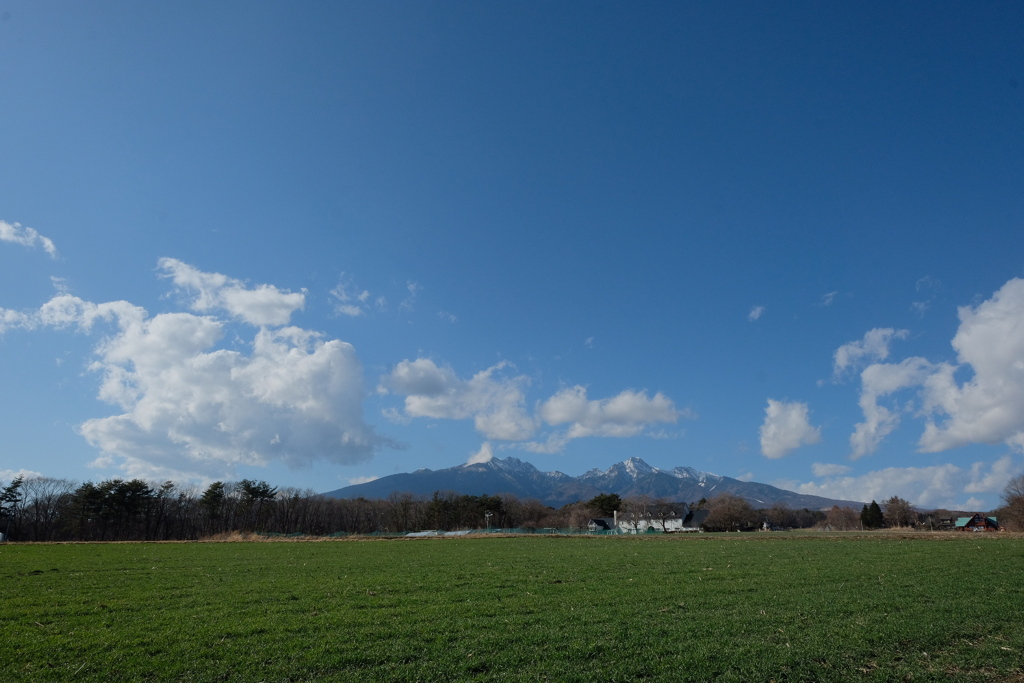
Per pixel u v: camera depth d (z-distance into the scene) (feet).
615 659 42.52
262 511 440.04
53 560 117.60
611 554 137.39
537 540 222.28
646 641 47.34
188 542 213.46
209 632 50.31
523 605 63.93
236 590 75.36
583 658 42.88
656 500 588.50
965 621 54.24
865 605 62.69
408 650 44.65
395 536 288.10
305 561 119.44
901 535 247.70
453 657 42.86
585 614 58.54
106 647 45.19
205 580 85.87
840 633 49.93
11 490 339.98
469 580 85.87
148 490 368.89
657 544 183.93
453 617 57.21
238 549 161.27
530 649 45.09
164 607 62.95
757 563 109.40
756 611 59.93
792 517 632.79
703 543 187.62
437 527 485.97
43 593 72.02
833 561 110.93
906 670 40.09
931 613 57.88
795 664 41.52
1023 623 53.21
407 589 76.54
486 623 54.19
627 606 63.10
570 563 113.09
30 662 41.27
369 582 83.71
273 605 64.18
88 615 58.03
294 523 462.60
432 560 121.60
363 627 52.54
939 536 224.94
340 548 166.81
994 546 143.43
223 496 419.54
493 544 188.65
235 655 43.21
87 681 37.52
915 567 97.40
